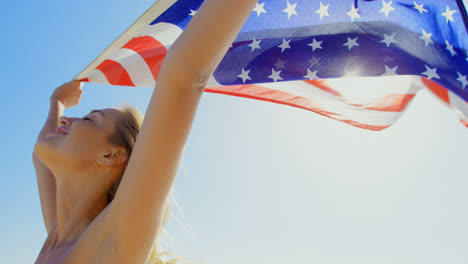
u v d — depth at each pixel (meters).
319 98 1.60
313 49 1.46
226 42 0.94
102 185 1.22
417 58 1.38
